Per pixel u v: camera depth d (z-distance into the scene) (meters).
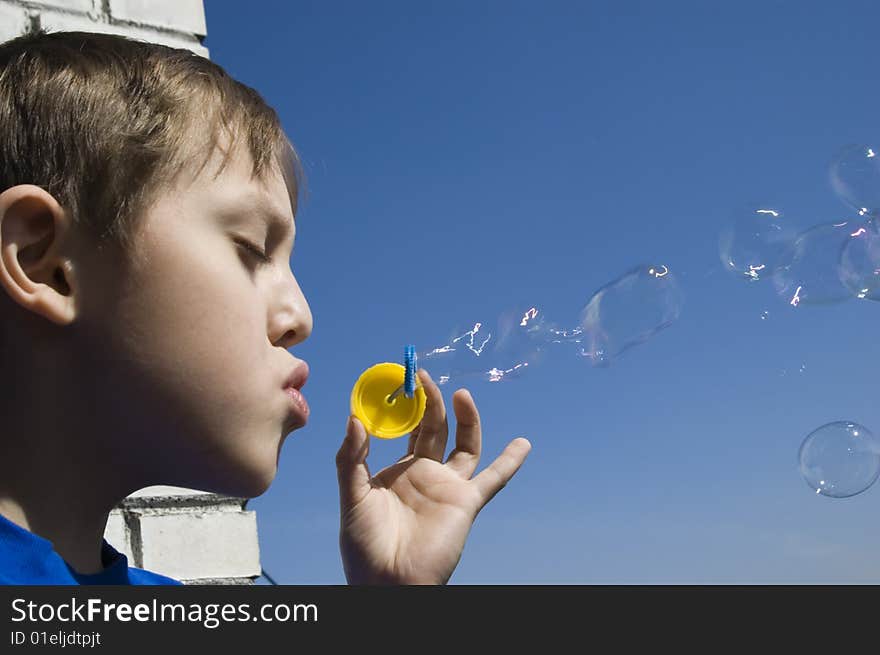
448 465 1.26
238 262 0.85
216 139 0.86
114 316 0.79
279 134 0.95
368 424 1.22
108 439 0.81
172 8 2.33
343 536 1.18
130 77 0.86
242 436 0.83
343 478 1.19
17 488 0.80
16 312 0.80
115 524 2.05
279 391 0.87
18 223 0.77
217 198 0.84
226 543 2.19
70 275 0.79
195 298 0.80
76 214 0.80
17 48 0.92
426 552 1.16
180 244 0.80
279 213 0.89
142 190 0.80
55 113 0.83
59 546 0.82
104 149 0.81
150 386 0.79
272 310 0.88
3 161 0.83
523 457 1.28
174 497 2.14
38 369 0.80
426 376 1.27
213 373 0.81
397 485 1.24
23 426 0.81
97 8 2.19
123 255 0.79
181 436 0.81
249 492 0.86
